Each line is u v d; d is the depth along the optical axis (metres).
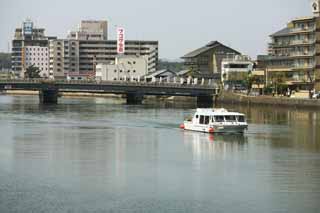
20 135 100.12
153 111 164.88
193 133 106.38
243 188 62.00
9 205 55.47
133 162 75.38
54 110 164.50
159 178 66.25
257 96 193.62
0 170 69.38
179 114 151.50
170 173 69.00
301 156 80.62
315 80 192.62
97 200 57.28
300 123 126.19
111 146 88.56
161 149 86.50
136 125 119.88
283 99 177.62
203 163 75.38
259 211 54.44
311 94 180.12
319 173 69.19
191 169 71.44
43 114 147.75
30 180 64.50
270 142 94.38
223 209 54.94
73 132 105.56
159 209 54.78
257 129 113.50
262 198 58.25
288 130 111.62
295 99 172.38
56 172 68.56
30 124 119.69
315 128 115.31
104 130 109.75
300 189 61.62
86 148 86.06
